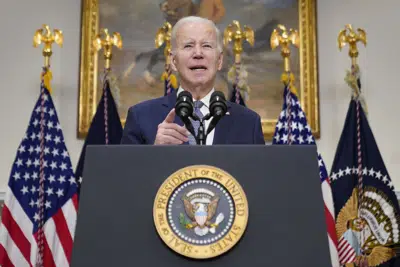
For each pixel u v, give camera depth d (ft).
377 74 18.33
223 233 4.93
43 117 15.67
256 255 4.86
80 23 18.63
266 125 17.98
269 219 5.01
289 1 18.97
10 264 14.25
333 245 14.70
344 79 16.96
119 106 18.11
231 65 18.35
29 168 15.21
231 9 18.95
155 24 18.84
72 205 15.07
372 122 17.99
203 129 6.72
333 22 18.90
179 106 6.67
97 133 16.47
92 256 4.87
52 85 18.19
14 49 18.47
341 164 15.96
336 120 18.13
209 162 5.26
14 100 18.04
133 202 5.09
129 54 18.52
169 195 5.06
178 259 4.85
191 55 8.93
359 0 18.94
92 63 18.26
